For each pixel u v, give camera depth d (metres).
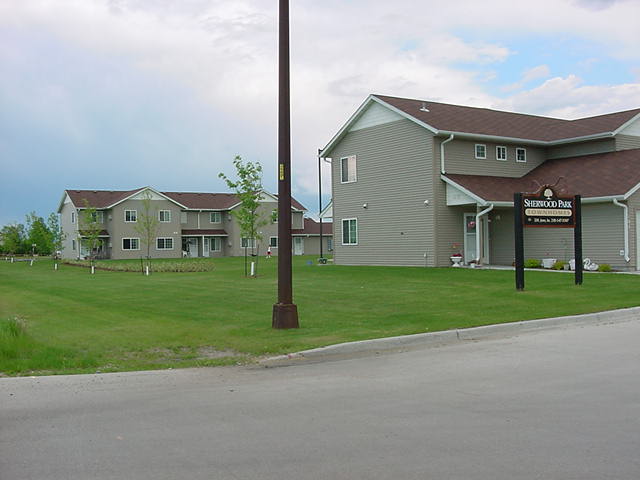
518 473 4.90
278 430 6.14
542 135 33.09
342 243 35.03
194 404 7.23
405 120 31.03
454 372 8.71
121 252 63.81
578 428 6.01
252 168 28.86
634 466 5.01
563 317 13.34
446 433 5.93
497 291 18.38
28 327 12.88
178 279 27.67
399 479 4.83
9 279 32.12
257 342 11.12
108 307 17.03
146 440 5.92
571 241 28.33
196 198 71.06
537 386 7.77
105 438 6.00
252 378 8.68
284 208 12.52
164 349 10.88
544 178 30.55
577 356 9.67
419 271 27.06
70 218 67.94
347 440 5.79
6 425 6.48
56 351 10.41
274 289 21.09
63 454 5.56
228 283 24.27
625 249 26.27
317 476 4.93
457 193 29.23
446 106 34.19
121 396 7.70
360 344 10.69
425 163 30.02
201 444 5.77
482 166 31.08
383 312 14.45
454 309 14.70
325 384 8.17
